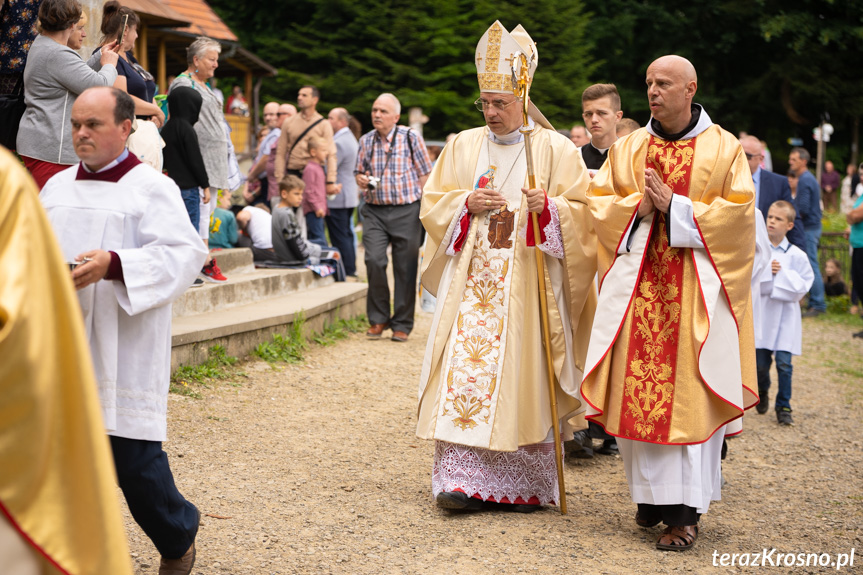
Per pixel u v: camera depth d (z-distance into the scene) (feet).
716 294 13.20
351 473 15.88
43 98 15.42
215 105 24.53
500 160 15.31
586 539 13.43
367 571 11.60
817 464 18.90
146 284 9.45
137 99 18.29
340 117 35.47
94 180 9.86
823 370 30.58
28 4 16.80
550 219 14.42
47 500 4.91
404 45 92.17
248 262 29.04
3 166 4.95
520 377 14.71
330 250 32.91
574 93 92.27
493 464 14.60
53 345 4.86
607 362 13.62
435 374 14.96
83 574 4.97
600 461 18.24
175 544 10.24
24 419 4.75
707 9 106.83
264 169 38.75
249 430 17.66
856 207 34.12
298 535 12.71
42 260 4.92
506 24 92.02
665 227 13.37
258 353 22.84
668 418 13.16
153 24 54.34
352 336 28.14
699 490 13.06
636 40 108.37
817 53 102.99
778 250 22.45
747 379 13.73
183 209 9.98
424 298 32.22
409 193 27.37
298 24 99.14
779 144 109.09
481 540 13.10
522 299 14.82
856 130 109.19
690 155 13.64
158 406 10.01
